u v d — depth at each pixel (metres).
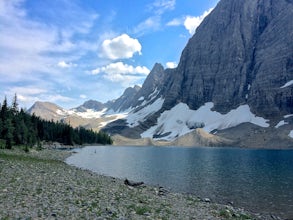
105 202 29.61
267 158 142.75
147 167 95.44
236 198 47.78
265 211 39.56
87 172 63.47
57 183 37.72
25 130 129.50
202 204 39.25
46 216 21.64
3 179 35.91
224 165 104.75
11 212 21.52
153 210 29.22
